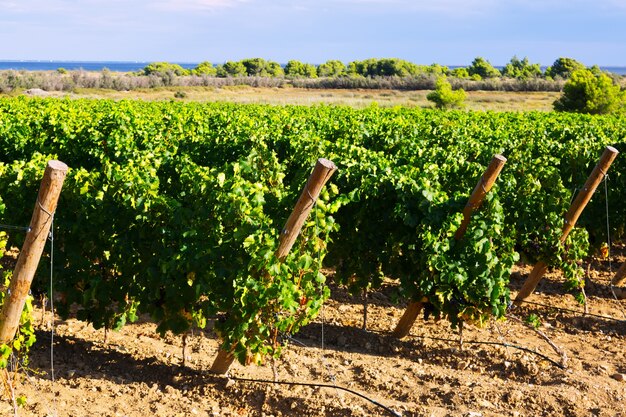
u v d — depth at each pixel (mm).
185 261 6219
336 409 5672
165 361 6676
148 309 6727
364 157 9445
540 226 8562
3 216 7371
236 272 5945
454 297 7289
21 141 12469
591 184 8531
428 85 76188
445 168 9750
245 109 22125
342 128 14219
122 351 6898
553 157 11430
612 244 12758
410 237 7559
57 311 7148
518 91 74688
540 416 5789
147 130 12758
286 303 5777
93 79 60562
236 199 6004
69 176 6914
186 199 7137
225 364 6203
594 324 8570
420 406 5840
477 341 7629
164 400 5820
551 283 10414
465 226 7090
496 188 8789
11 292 4719
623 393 6270
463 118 20438
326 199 6109
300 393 5949
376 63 108438
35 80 56125
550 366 6910
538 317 8797
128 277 6812
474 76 91188
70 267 6934
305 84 75688
